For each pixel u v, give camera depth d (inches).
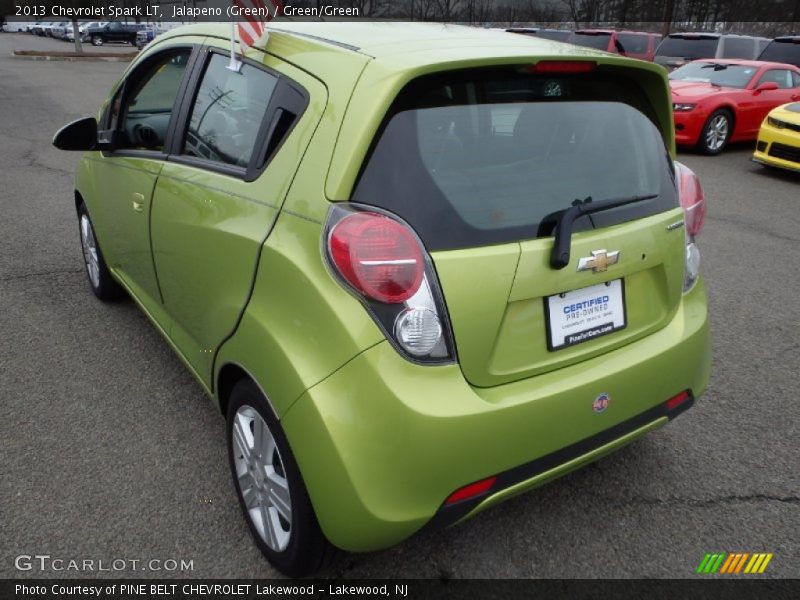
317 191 74.5
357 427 69.9
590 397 80.4
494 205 75.5
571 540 95.5
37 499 99.7
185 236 99.5
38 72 774.5
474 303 72.0
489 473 74.5
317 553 80.7
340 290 71.1
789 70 472.1
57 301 168.1
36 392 127.7
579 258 79.2
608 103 88.8
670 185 93.8
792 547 95.3
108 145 131.3
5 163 323.9
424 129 73.8
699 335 94.3
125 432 116.5
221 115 98.6
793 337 163.8
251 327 81.1
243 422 89.8
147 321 158.4
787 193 330.6
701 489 106.7
